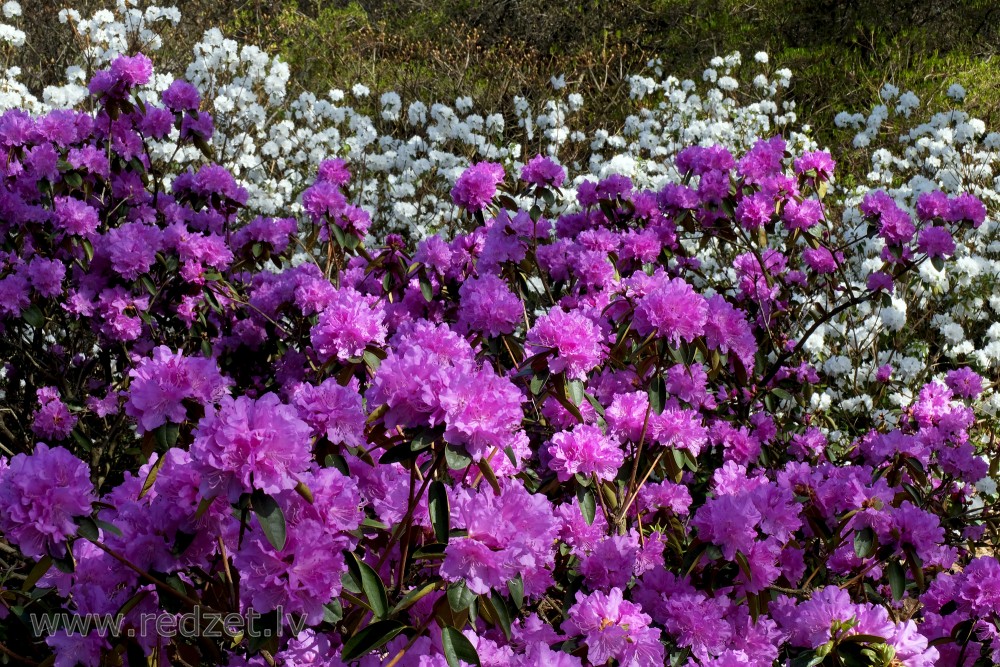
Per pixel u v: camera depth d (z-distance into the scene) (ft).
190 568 5.63
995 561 6.76
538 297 11.03
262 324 11.44
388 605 5.04
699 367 8.57
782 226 12.05
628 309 8.23
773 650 6.45
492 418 4.91
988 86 28.45
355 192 18.75
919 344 14.48
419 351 5.18
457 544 4.88
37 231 10.89
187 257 10.44
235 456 4.46
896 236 11.39
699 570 6.96
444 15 39.19
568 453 6.66
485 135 20.71
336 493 4.86
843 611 5.70
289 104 22.61
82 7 25.13
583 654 5.60
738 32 37.93
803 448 10.72
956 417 9.80
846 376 13.51
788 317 13.08
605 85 29.27
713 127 19.67
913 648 5.55
